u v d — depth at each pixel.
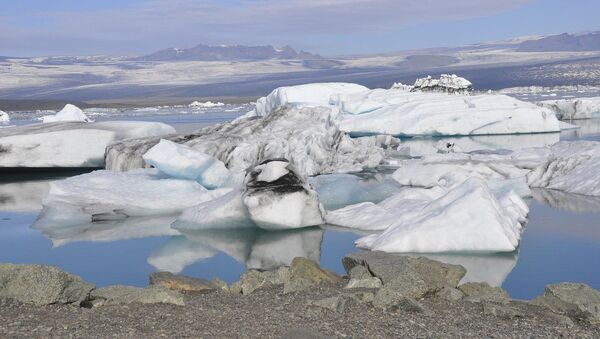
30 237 14.73
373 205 15.80
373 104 43.34
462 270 9.89
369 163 25.22
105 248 13.52
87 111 119.81
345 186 18.66
